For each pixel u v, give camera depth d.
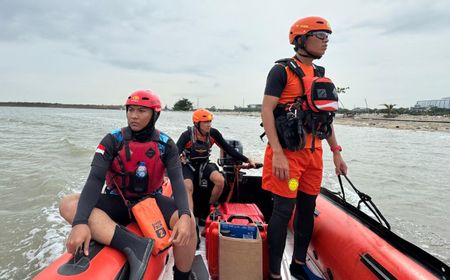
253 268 1.95
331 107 1.76
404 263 1.58
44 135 16.39
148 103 1.84
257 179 3.38
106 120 32.94
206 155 3.44
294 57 2.02
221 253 1.98
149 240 1.57
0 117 38.47
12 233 3.94
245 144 13.66
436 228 4.60
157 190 2.05
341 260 1.96
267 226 2.15
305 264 2.20
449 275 1.42
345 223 2.15
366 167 9.17
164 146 1.95
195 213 3.45
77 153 10.09
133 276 1.41
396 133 22.75
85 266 1.37
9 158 9.17
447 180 7.50
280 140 1.87
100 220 1.61
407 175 8.03
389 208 5.45
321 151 2.00
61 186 6.00
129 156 1.86
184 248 1.80
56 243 3.69
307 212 2.07
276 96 1.83
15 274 3.09
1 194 5.52
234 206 3.01
